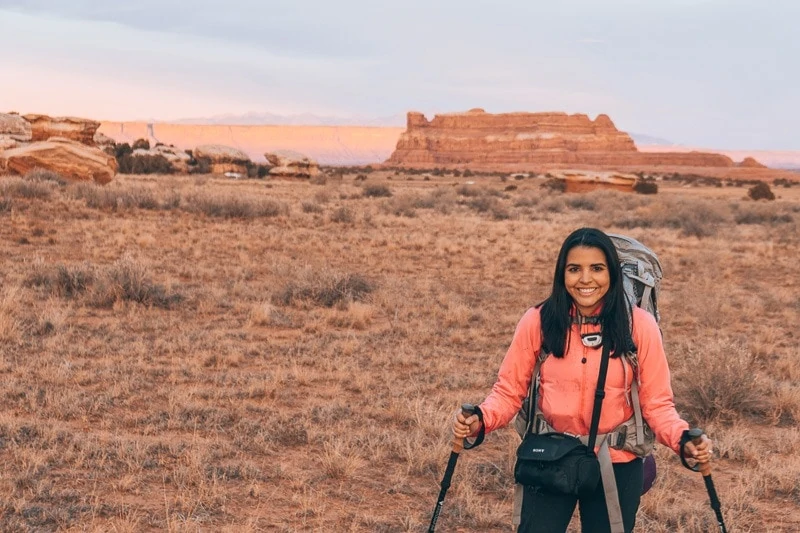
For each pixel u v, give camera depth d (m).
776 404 8.58
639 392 3.16
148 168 75.25
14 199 25.08
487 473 6.21
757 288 18.14
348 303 13.38
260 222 26.73
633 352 3.09
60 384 8.02
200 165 80.00
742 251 26.41
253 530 4.93
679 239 29.61
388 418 7.58
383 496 5.72
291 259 19.00
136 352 9.58
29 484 5.41
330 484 5.86
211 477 5.76
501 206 42.81
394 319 12.77
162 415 7.21
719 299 15.42
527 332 3.21
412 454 6.39
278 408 7.75
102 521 4.92
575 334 3.12
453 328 12.34
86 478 5.61
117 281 12.84
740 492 5.95
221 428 6.95
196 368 8.95
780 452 7.15
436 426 7.12
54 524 4.83
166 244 19.77
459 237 26.53
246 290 14.12
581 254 3.05
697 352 9.00
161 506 5.24
